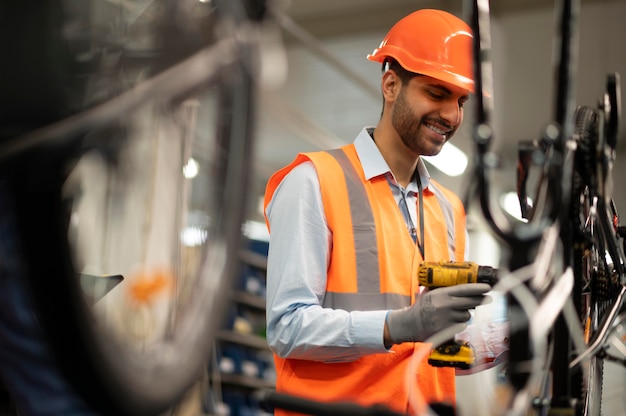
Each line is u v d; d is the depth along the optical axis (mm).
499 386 1328
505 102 8188
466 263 1929
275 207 2064
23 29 816
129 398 919
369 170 2133
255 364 6184
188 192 1192
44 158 789
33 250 797
